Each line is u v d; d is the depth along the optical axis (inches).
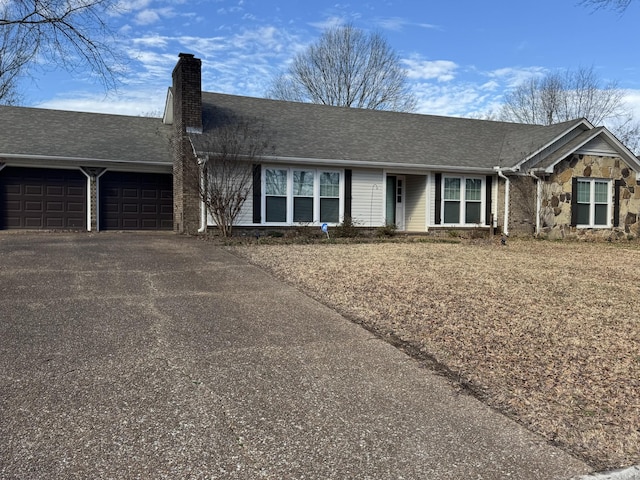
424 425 131.6
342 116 718.5
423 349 188.2
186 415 132.3
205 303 248.5
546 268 372.5
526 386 157.1
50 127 664.4
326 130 660.1
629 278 336.8
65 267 328.8
